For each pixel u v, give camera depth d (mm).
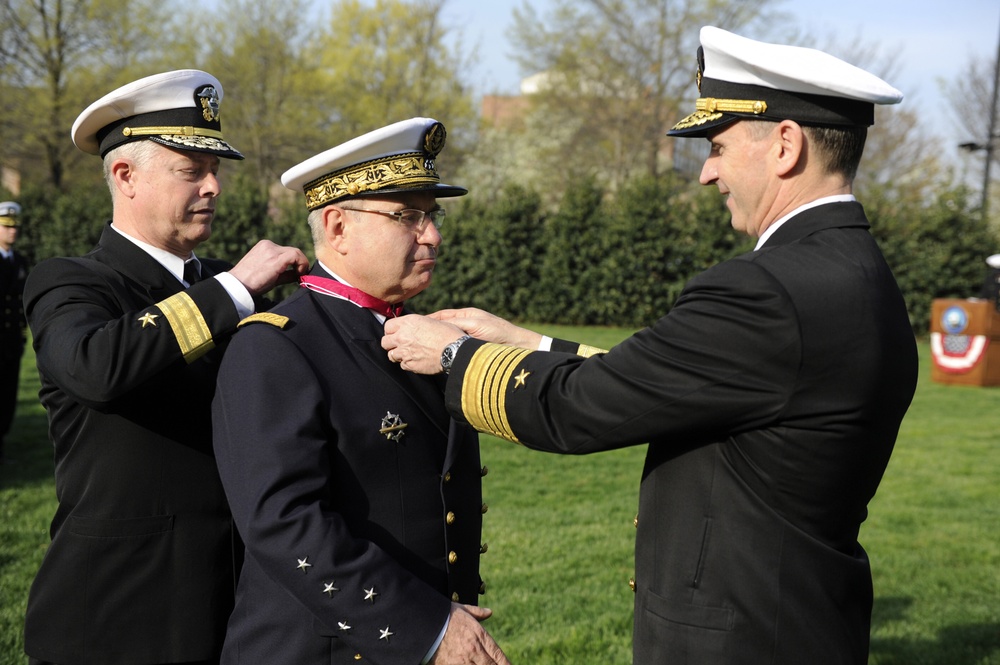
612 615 3764
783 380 1535
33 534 4715
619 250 17328
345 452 1749
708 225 17234
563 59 28219
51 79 24281
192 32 28109
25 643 2125
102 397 1846
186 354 1896
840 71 1618
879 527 5203
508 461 6707
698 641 1619
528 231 18125
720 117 1701
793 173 1674
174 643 2068
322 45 29219
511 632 3604
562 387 1676
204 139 2223
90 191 21141
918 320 17094
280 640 1736
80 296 2051
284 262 2066
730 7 26500
